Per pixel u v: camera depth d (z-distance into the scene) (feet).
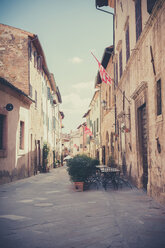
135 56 36.50
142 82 30.07
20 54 63.52
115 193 32.27
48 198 29.09
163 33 23.21
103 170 38.52
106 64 72.18
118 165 53.88
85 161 36.83
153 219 19.29
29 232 16.26
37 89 75.25
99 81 90.33
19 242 14.43
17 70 63.21
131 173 41.39
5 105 45.06
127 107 44.70
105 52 63.57
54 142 128.88
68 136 326.44
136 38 36.09
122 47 49.75
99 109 100.94
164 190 23.84
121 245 13.85
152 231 16.34
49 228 17.12
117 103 57.52
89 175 37.52
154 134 26.84
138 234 15.74
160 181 25.04
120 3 51.21
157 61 25.34
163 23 23.11
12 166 48.57
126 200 27.17
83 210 22.53
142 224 17.93
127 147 45.11
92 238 15.06
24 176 56.85
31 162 64.80
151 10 26.63
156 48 25.55
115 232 16.16
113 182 37.27
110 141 67.77
